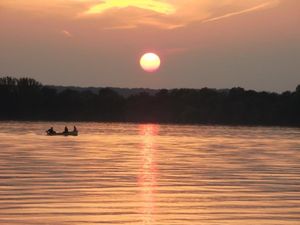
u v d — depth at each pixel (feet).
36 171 354.33
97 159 449.89
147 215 218.59
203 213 223.30
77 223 203.72
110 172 354.13
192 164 417.69
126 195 263.49
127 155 500.33
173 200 252.01
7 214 216.33
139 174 345.51
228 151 577.43
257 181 318.65
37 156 470.80
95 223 204.33
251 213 223.92
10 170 359.05
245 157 493.36
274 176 344.28
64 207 231.50
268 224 205.36
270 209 231.91
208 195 266.36
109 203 242.37
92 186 290.56
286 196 265.13
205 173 357.00
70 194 264.31
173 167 392.47
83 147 605.31
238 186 297.74
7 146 601.62
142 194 267.18
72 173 345.31
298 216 218.79
